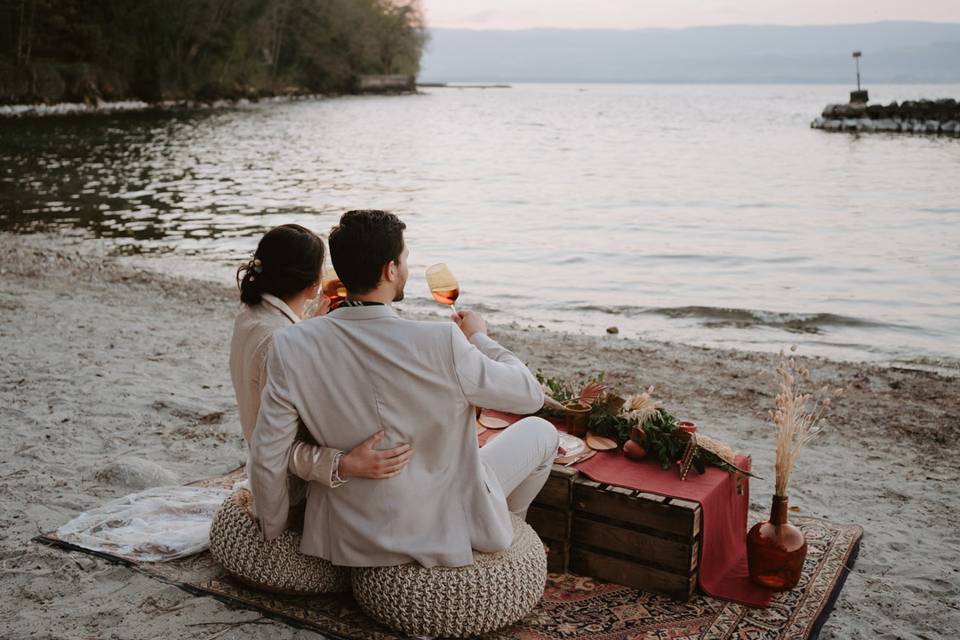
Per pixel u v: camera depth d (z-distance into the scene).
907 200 23.41
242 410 3.29
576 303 11.66
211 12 76.62
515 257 15.12
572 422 3.83
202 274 12.90
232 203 22.19
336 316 2.84
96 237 16.17
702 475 3.50
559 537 3.48
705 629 3.11
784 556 3.31
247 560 3.19
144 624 3.10
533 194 24.81
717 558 3.48
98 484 4.46
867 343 9.76
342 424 2.83
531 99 148.12
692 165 34.12
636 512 3.30
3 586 3.36
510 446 3.19
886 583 3.68
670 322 10.70
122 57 70.50
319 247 3.26
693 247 16.19
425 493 2.87
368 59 115.88
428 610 2.86
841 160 36.28
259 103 87.88
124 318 9.02
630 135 54.19
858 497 4.82
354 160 35.50
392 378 2.77
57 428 5.34
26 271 11.84
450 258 14.98
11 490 4.34
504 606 2.90
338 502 2.94
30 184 24.44
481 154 39.25
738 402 6.89
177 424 5.53
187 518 3.99
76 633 3.04
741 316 10.98
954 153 39.66
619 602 3.28
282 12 92.75
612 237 17.42
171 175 28.41
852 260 14.91
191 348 7.69
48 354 7.20
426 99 120.69
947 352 9.41
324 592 3.25
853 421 6.43
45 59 64.56
